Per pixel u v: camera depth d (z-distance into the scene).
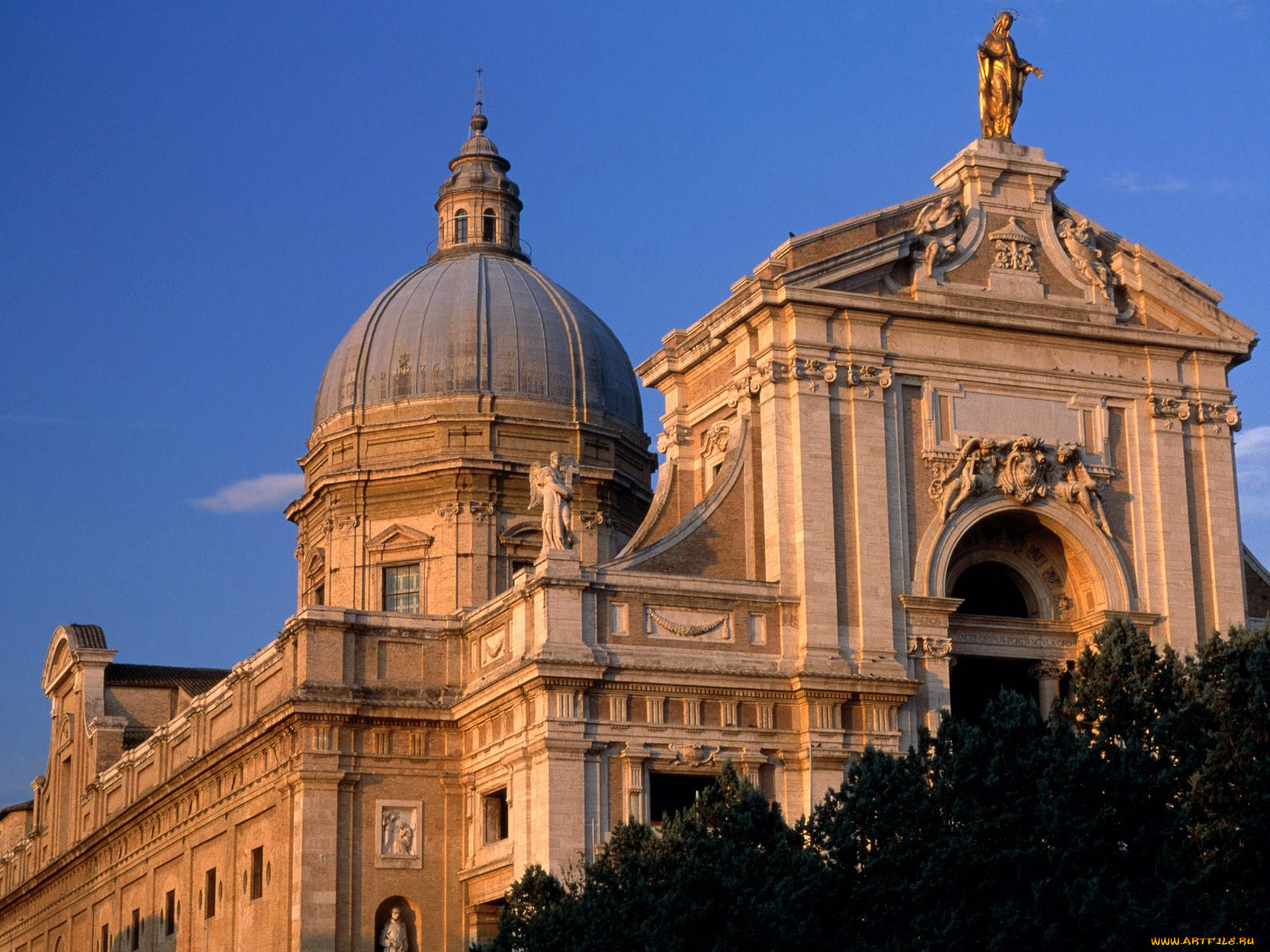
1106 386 65.00
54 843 94.38
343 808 61.41
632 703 57.81
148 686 92.00
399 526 79.81
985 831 47.88
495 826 61.12
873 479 61.09
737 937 46.47
